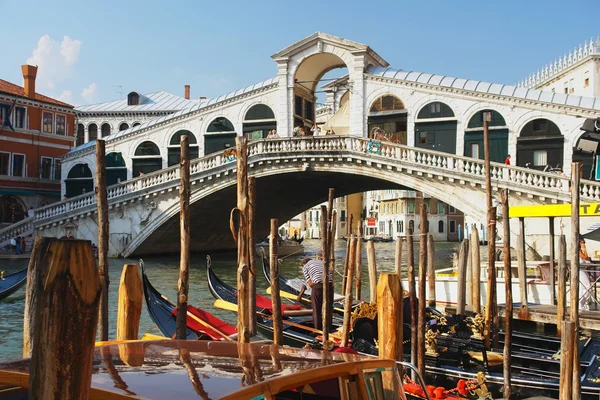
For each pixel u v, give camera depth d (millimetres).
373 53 29875
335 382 3932
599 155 15391
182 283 7922
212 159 27812
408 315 9188
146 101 50312
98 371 3604
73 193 34781
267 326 10664
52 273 2512
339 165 26047
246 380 3527
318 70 32500
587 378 7641
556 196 21797
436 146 27719
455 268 16516
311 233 78812
